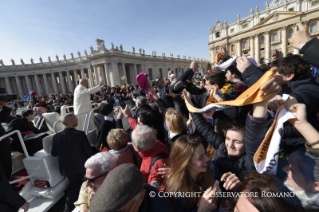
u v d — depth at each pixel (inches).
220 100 81.4
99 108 143.2
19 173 131.8
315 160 37.8
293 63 61.6
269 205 35.0
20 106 1104.8
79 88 186.4
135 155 109.7
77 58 1736.0
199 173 60.1
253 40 1680.6
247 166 51.8
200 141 58.1
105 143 135.2
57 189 118.0
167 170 67.6
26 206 86.4
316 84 59.3
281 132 41.9
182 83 137.6
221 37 1952.5
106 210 37.0
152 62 1876.2
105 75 1545.3
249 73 56.9
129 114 131.7
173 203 55.9
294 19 1362.0
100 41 1355.8
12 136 137.8
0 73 1705.2
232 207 45.2
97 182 72.4
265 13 1583.4
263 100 42.5
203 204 50.5
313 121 54.4
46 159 115.3
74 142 115.6
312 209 35.2
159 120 133.1
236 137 57.6
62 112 201.6
